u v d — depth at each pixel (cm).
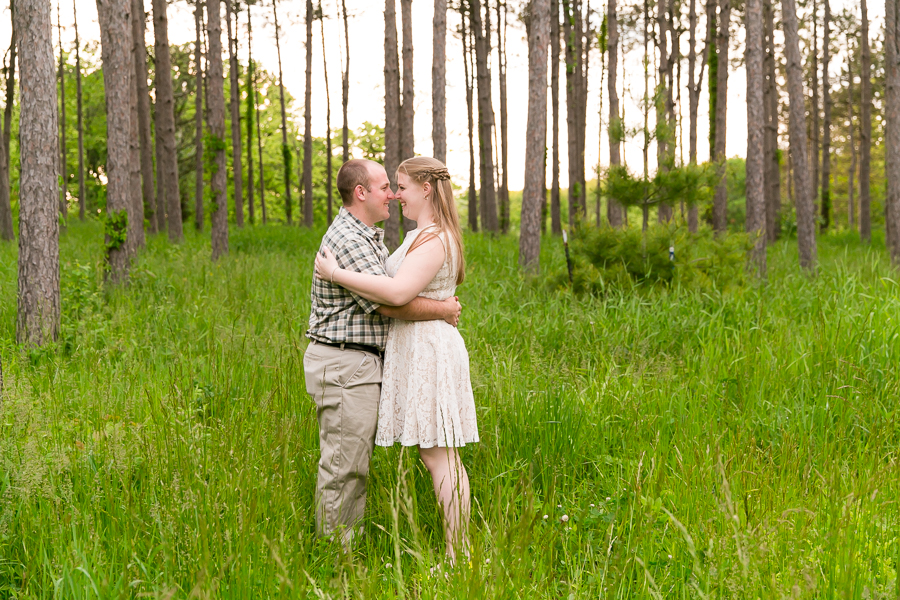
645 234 735
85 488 264
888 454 329
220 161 1253
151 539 235
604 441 358
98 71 2828
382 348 274
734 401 415
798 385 419
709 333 527
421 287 259
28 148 526
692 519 268
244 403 359
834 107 3244
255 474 274
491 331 568
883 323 494
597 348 525
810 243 1088
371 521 283
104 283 771
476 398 389
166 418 313
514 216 5403
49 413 325
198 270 897
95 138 3173
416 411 267
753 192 1027
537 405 364
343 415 267
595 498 306
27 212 530
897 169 1211
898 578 209
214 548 225
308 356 276
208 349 491
